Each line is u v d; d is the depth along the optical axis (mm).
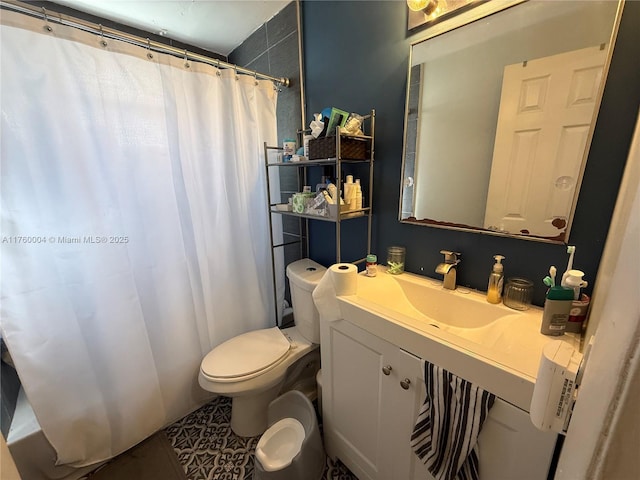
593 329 595
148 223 1310
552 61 808
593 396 267
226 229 1611
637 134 615
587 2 739
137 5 1499
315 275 1499
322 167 1601
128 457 1374
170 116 1318
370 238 1374
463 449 743
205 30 1781
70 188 1100
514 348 721
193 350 1534
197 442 1444
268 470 1121
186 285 1456
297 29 1520
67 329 1160
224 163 1543
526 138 883
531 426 638
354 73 1326
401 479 986
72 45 1045
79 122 1092
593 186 788
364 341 996
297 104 1641
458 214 1075
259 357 1404
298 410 1392
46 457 1213
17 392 1382
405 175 1204
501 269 953
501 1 881
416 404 869
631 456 191
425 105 1095
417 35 1086
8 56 952
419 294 1148
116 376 1285
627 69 707
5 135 979
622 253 313
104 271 1201
